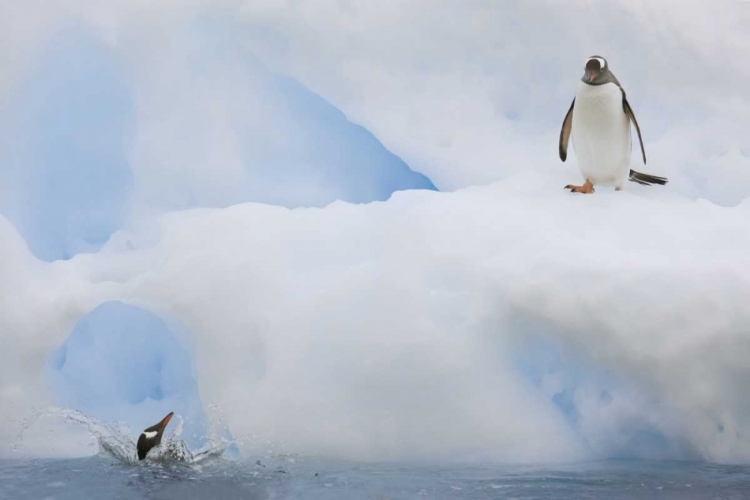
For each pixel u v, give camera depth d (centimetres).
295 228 2328
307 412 1961
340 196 3009
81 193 2822
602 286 1902
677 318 1853
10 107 2608
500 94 2875
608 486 1623
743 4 2898
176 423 2241
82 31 2725
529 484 1647
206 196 2847
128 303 2402
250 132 2916
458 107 2817
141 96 2766
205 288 2153
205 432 2172
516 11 2827
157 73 2764
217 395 2081
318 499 1547
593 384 1989
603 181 2523
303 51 2788
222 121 2856
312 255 2270
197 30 2836
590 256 1981
